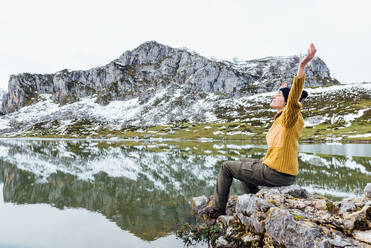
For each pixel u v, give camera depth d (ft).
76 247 12.75
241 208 15.69
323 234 10.81
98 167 52.31
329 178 35.73
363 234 10.58
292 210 13.58
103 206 21.50
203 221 17.46
